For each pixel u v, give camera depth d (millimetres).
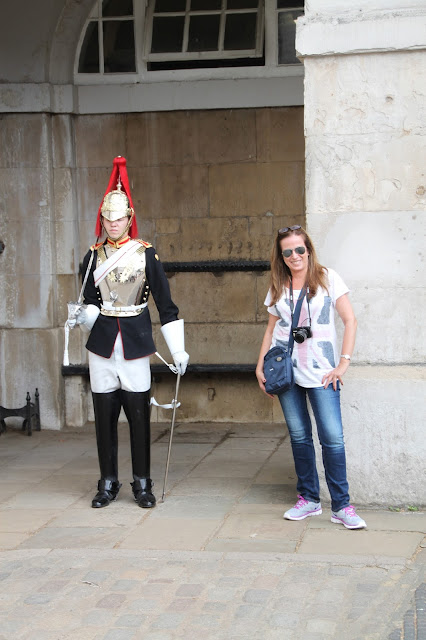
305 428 4629
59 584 3859
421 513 4711
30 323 7141
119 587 3811
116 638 3365
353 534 4391
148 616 3533
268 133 7004
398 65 4680
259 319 7105
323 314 4480
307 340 4492
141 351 5035
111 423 5121
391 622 3406
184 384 7242
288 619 3461
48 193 7074
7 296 7148
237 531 4496
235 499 5074
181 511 4875
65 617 3549
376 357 4785
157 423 7266
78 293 7246
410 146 4695
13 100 7027
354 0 4695
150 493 5035
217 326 7148
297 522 4613
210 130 7062
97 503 4988
